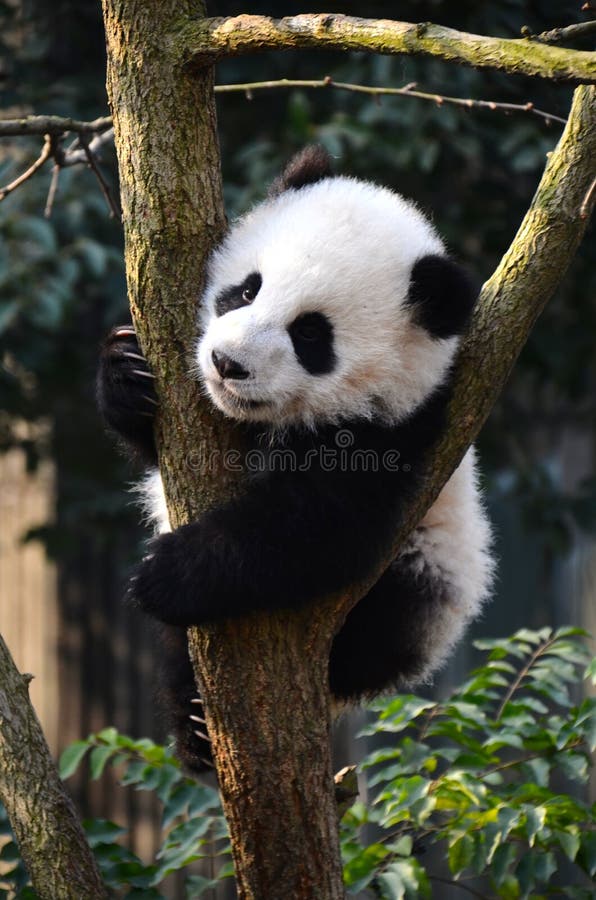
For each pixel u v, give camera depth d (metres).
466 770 7.59
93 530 15.88
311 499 6.72
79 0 15.03
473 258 14.70
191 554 6.42
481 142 13.71
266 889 6.21
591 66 5.04
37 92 14.20
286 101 14.64
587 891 7.51
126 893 7.49
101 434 16.23
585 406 18.12
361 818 8.02
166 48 6.23
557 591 18.36
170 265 6.34
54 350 15.07
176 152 6.29
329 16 5.65
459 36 5.31
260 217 7.62
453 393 6.96
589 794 16.98
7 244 13.11
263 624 6.23
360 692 8.56
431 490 6.91
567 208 6.66
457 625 8.60
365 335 7.20
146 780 7.94
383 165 13.52
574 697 16.16
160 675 8.91
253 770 6.13
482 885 16.17
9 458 19.62
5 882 7.66
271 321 6.95
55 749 18.67
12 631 19.38
